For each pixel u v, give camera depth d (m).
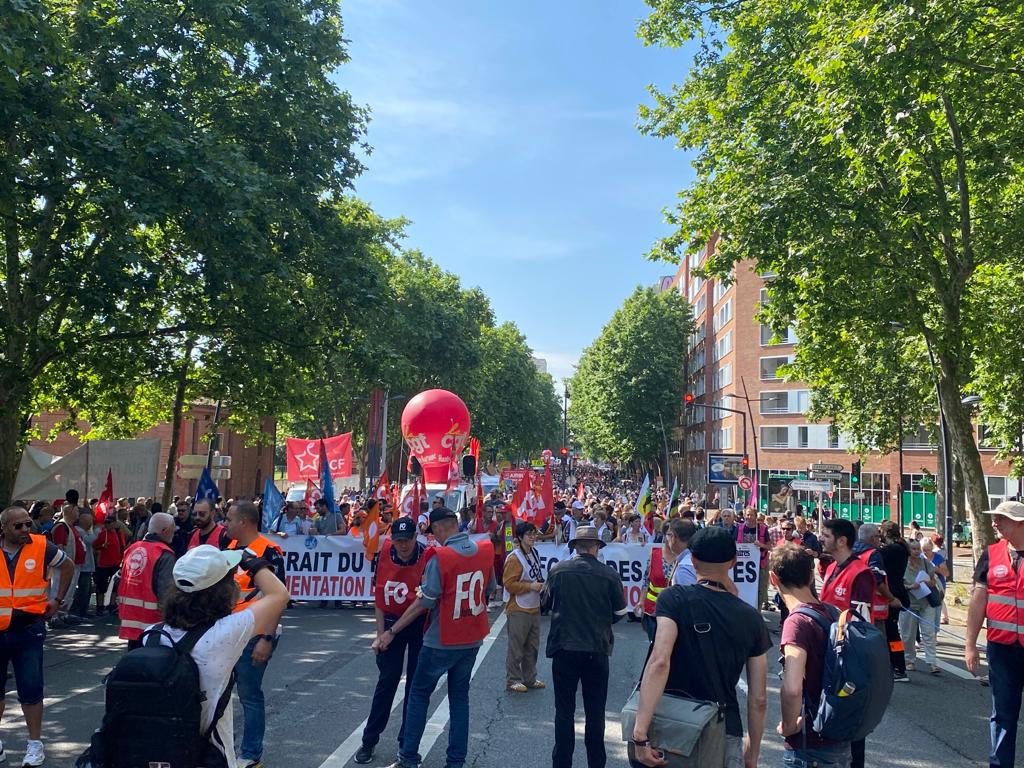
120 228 14.38
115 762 2.98
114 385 20.64
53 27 12.90
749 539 15.04
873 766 6.52
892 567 9.91
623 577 14.78
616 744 6.96
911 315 15.89
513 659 8.84
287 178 18.50
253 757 5.94
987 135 14.78
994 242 15.74
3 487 17.42
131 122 14.73
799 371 20.66
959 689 9.59
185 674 3.04
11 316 16.33
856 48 12.16
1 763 6.27
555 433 112.25
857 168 12.99
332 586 15.39
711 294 76.69
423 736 7.08
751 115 17.22
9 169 13.14
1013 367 17.64
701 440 81.94
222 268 15.59
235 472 50.31
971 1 12.02
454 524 6.23
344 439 24.28
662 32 20.16
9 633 6.19
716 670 3.71
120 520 16.14
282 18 18.44
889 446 35.84
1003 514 5.89
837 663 4.08
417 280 50.62
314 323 19.47
